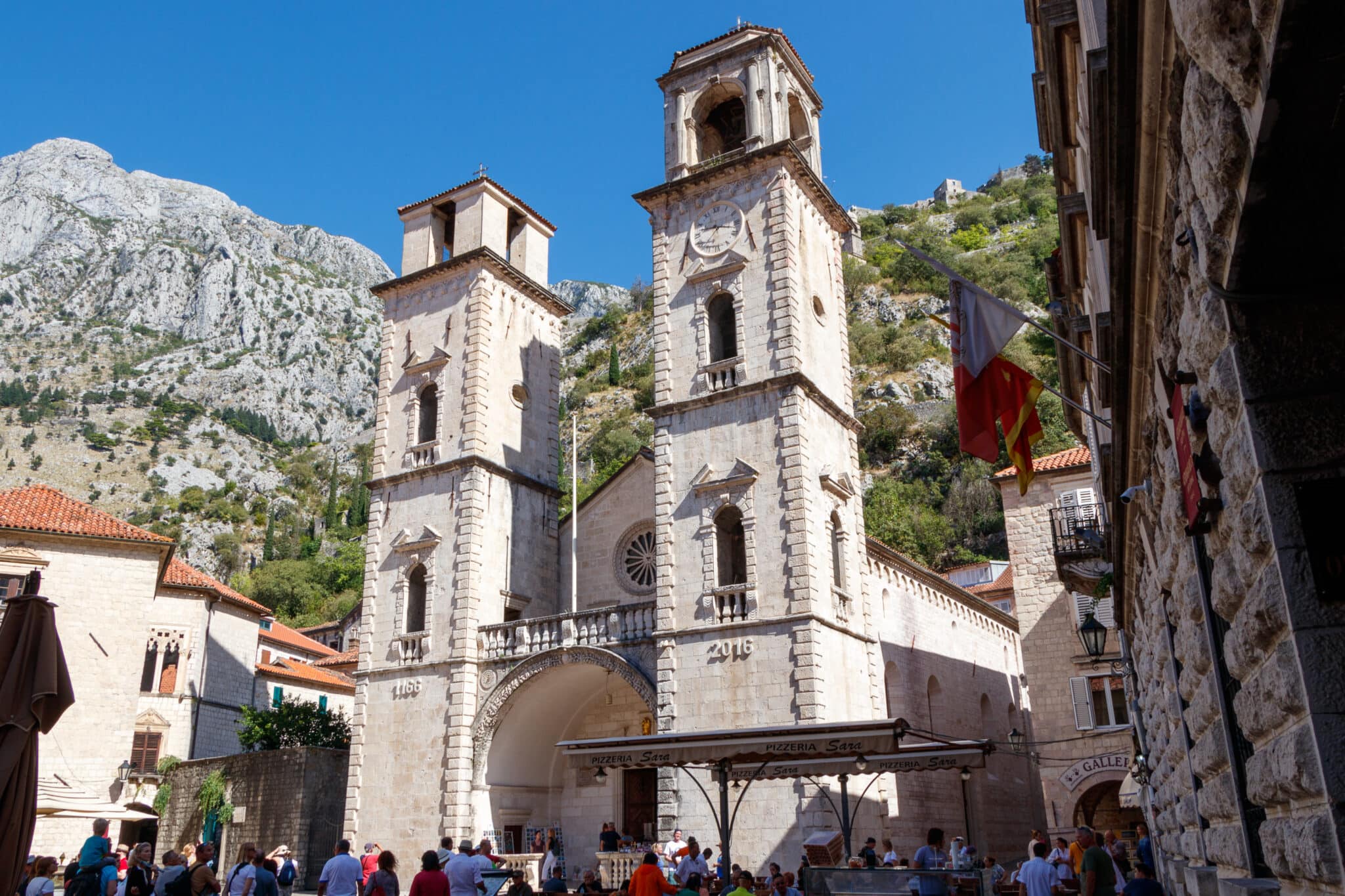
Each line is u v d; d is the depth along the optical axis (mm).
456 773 40625
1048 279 30266
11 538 51500
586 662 39688
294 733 57531
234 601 67875
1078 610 43438
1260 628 7434
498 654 42406
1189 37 6281
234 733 66625
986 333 15852
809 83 46906
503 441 47031
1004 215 196375
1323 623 6570
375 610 45844
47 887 19453
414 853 40719
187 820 54094
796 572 36125
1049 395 119500
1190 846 14867
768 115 42438
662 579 38594
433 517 45438
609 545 47594
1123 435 14562
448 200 50812
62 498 56250
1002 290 150500
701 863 26812
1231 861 10750
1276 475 6969
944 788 47062
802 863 31312
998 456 17031
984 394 17188
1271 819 8258
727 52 44281
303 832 46906
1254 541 7266
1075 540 35625
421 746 42188
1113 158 9359
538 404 49906
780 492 37375
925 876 20031
